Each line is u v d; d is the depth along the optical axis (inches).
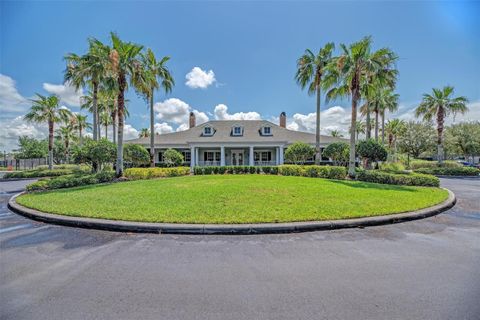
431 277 126.7
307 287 117.5
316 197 316.8
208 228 198.1
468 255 155.9
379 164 994.1
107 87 581.0
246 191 361.1
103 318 95.1
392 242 179.5
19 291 114.7
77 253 160.1
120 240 183.9
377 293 111.8
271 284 120.5
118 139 597.0
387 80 608.1
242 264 143.4
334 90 667.4
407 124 1614.2
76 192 373.7
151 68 784.3
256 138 1123.9
